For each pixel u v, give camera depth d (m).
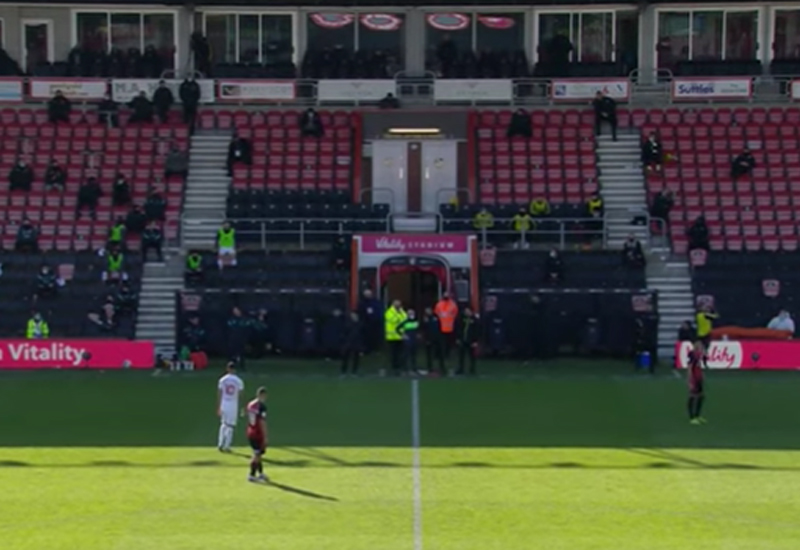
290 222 162.62
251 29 191.75
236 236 162.25
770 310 150.50
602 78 180.00
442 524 84.44
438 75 186.12
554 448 106.06
